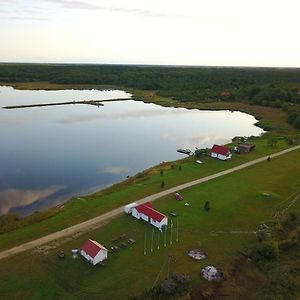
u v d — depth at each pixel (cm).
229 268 4478
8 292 3922
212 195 6688
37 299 3834
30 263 4447
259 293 4072
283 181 7506
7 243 4903
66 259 4544
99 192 6906
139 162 9144
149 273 4325
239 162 8694
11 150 9681
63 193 6994
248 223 5694
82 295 3919
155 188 6938
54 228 5334
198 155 8969
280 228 5419
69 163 8819
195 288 4075
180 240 5109
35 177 7781
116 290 4012
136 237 5147
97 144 10681
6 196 6744
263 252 4734
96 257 4444
